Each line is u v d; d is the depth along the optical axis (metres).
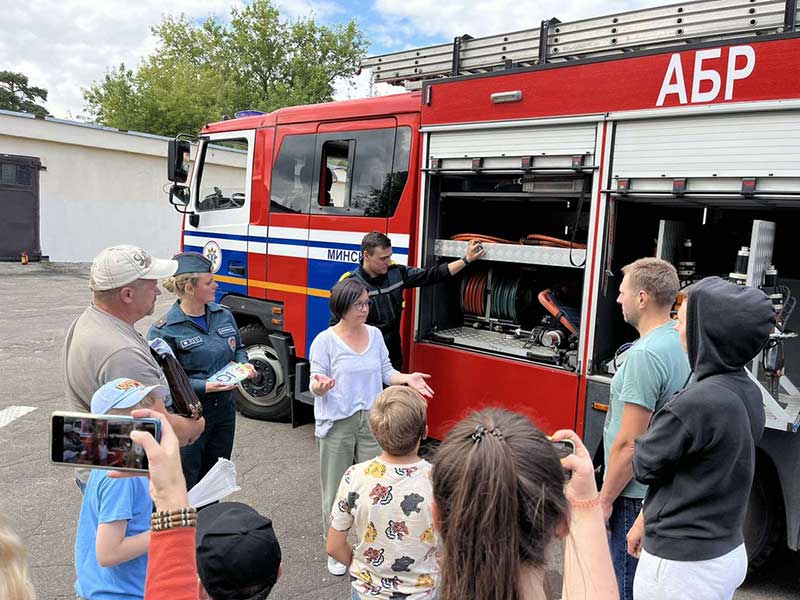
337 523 2.37
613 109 3.23
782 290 3.29
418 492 2.24
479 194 3.97
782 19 3.08
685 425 1.88
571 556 1.38
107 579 1.88
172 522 1.36
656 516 2.00
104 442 1.51
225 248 5.75
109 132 19.33
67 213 19.14
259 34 42.12
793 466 3.00
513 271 4.38
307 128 5.02
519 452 1.15
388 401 2.31
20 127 17.73
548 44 3.95
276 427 5.74
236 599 1.52
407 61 4.81
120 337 2.32
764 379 3.03
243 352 3.64
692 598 1.91
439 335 4.30
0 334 9.57
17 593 1.17
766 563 3.27
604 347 3.50
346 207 4.75
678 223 3.77
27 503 4.16
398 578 2.23
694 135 2.99
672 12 3.44
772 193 2.78
